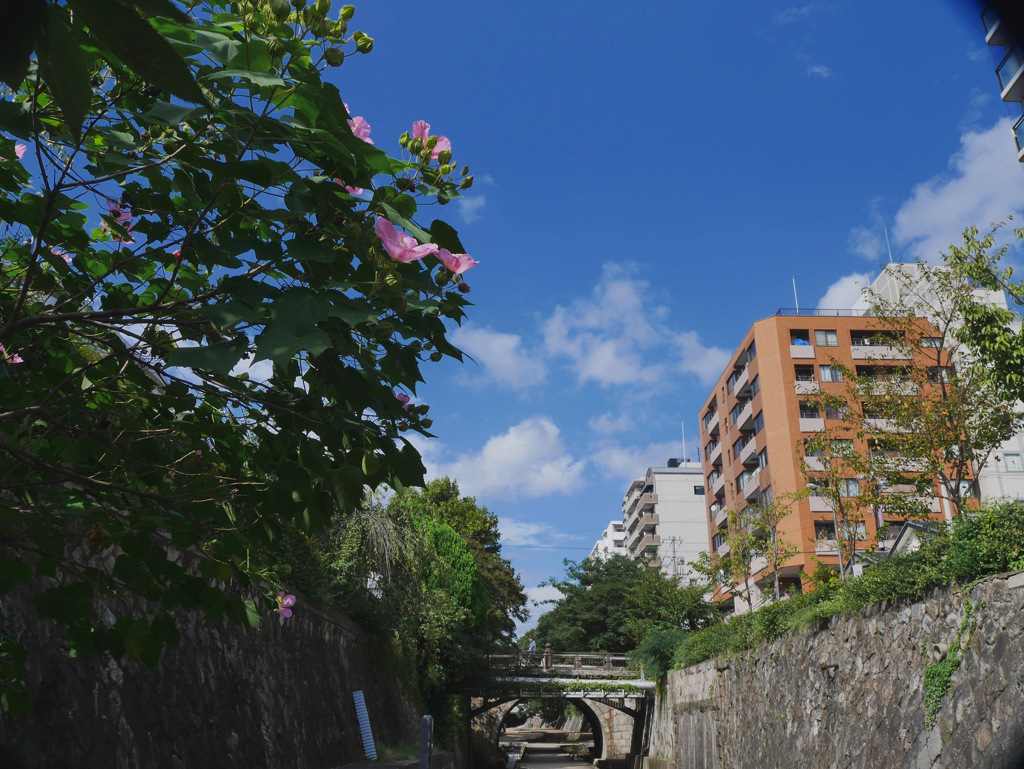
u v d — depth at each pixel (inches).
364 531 705.6
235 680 430.3
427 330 92.9
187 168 91.7
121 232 106.9
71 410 110.0
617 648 2080.5
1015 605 374.0
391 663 896.3
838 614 580.4
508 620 1747.0
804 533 1445.6
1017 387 498.6
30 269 83.1
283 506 101.0
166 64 52.9
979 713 383.2
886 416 694.5
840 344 1590.8
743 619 865.5
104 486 101.2
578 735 2903.5
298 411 99.6
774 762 687.7
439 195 100.9
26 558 253.0
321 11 86.3
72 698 270.5
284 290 80.1
